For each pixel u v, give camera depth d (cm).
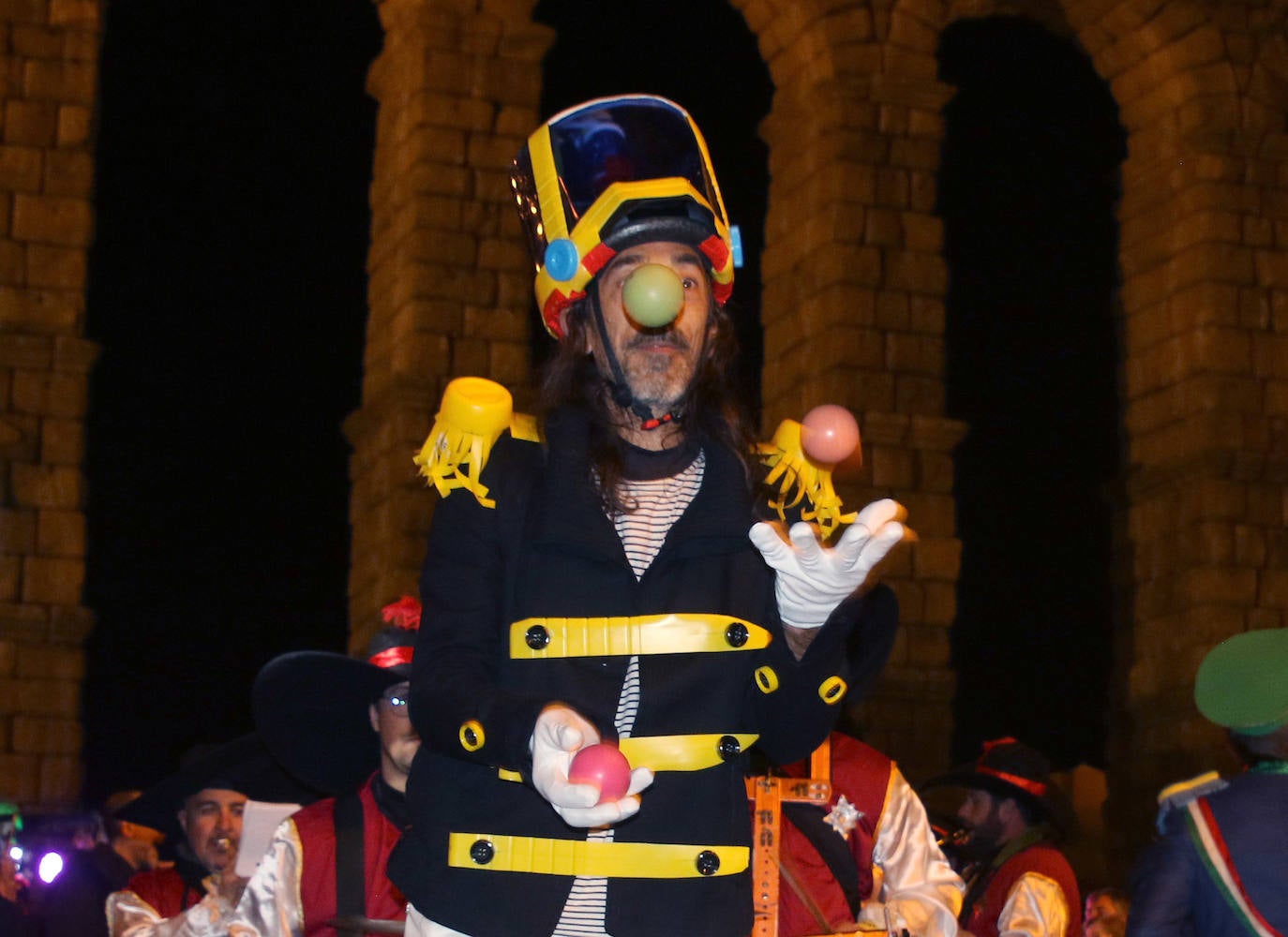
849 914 543
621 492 328
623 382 328
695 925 310
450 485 327
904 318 1880
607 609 319
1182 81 1927
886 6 1934
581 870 310
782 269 1969
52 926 983
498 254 1817
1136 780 1834
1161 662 1842
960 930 729
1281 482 1853
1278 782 520
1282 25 1944
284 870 607
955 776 833
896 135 1922
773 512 338
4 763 1612
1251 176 1911
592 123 340
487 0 1855
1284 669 526
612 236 328
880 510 303
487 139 1838
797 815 550
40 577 1667
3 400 1698
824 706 325
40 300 1730
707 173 343
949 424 1859
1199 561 1820
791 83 1988
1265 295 1892
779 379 1953
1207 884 509
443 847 316
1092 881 1537
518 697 296
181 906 767
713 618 319
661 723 316
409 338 1775
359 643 1761
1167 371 1906
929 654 1797
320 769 654
